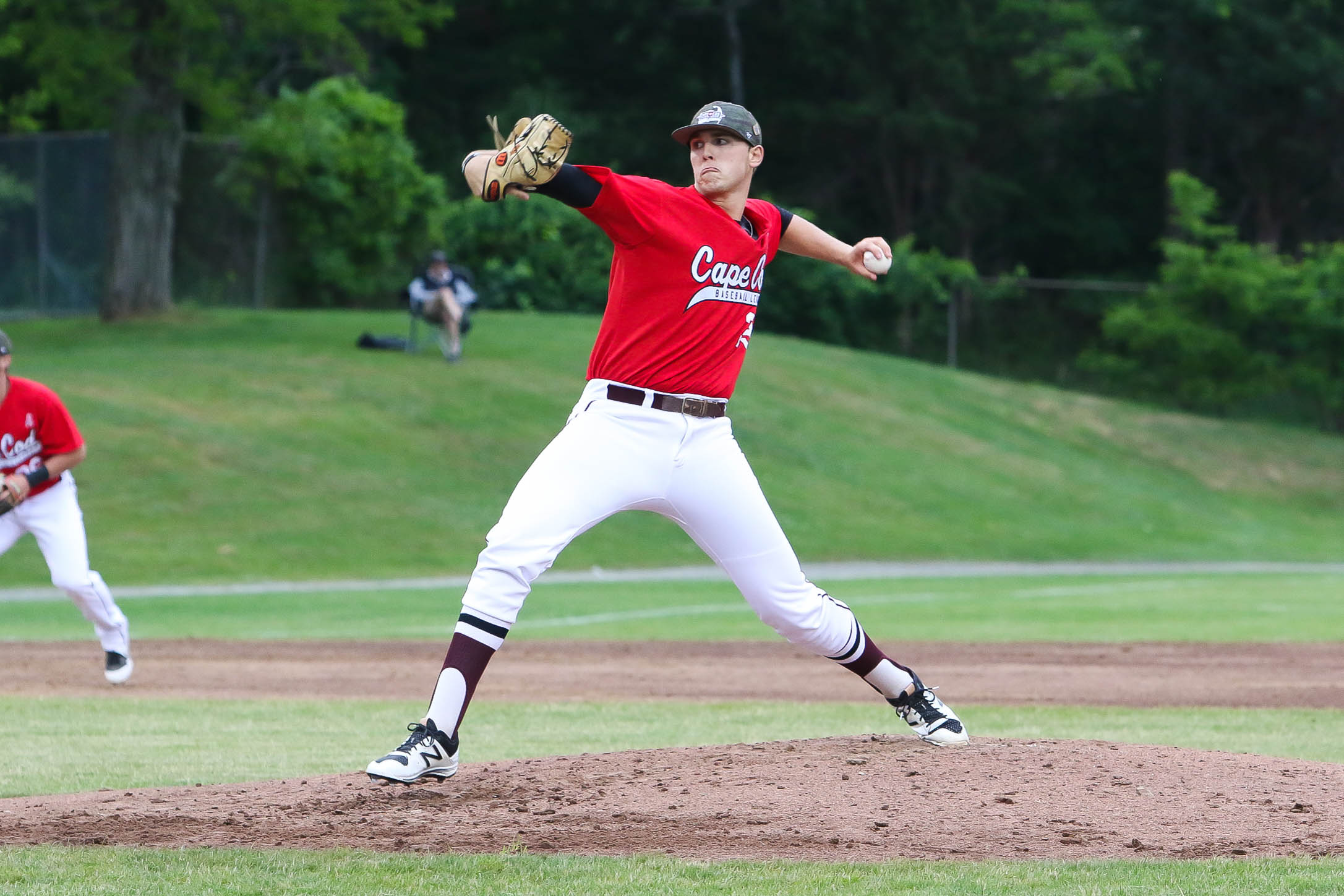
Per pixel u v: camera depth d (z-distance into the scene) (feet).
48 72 347.77
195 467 268.82
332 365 336.29
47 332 361.10
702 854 52.16
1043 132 598.75
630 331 57.36
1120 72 546.67
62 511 110.93
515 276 472.03
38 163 402.31
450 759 57.67
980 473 346.54
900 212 599.57
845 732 91.09
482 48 615.16
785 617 62.64
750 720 97.71
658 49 576.20
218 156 421.18
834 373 398.83
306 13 345.51
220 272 424.46
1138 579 248.52
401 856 51.75
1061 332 527.81
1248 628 165.78
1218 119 590.55
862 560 273.33
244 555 236.43
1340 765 66.33
